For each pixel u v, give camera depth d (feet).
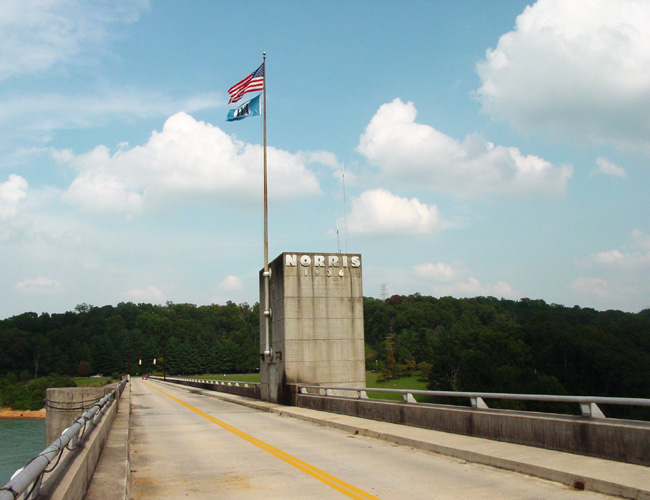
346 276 98.12
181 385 251.39
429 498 26.45
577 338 235.20
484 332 271.08
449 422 46.73
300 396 85.92
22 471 12.37
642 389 212.02
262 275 110.73
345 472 33.45
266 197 102.06
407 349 437.99
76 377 547.08
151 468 36.19
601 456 31.73
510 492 27.22
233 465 36.81
